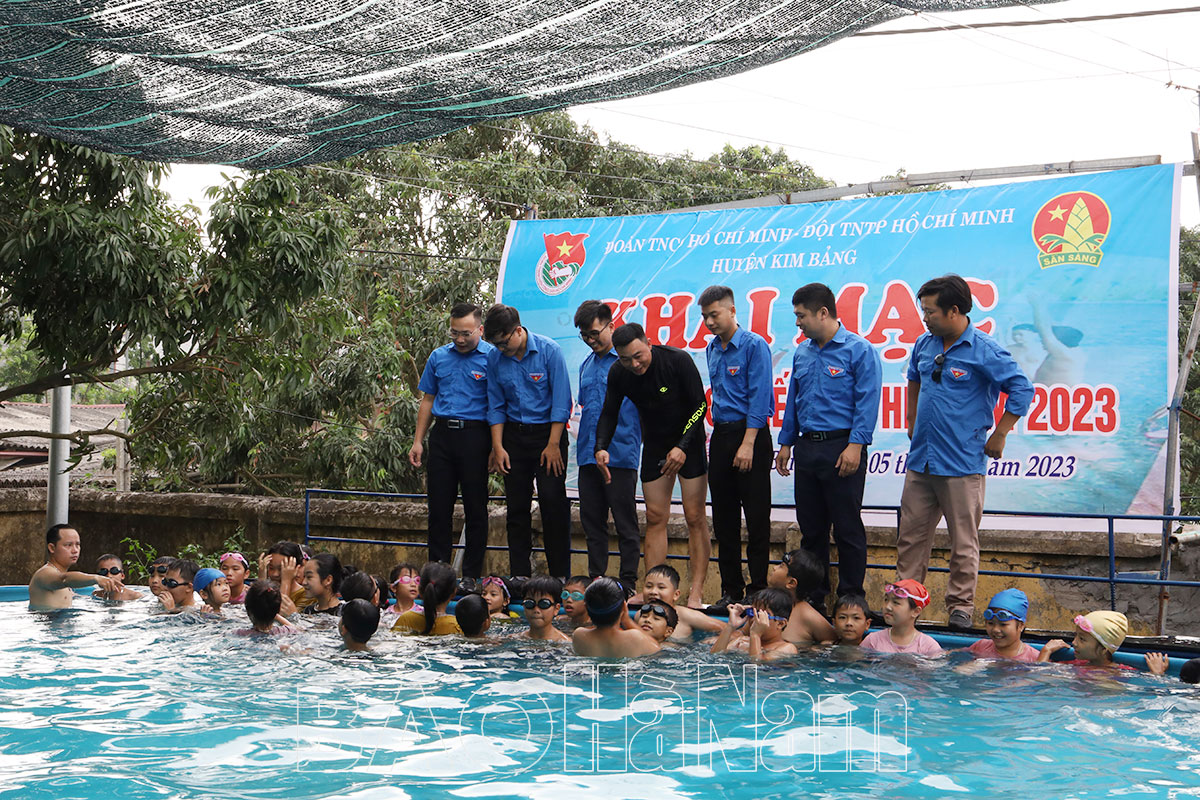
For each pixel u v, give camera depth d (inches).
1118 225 293.4
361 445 546.6
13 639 251.1
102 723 169.5
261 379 405.7
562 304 362.0
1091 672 212.4
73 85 197.6
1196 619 288.7
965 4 176.1
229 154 243.9
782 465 270.7
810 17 180.2
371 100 208.2
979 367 240.4
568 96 209.9
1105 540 291.7
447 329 601.9
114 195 346.9
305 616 277.7
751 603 235.3
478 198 683.4
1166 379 284.7
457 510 382.0
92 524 471.2
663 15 174.2
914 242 318.3
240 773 140.8
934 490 248.4
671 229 354.6
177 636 254.8
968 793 134.7
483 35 177.5
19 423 714.8
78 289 344.5
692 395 276.7
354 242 631.8
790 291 331.0
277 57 182.9
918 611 228.4
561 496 300.7
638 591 293.3
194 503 443.8
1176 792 135.6
